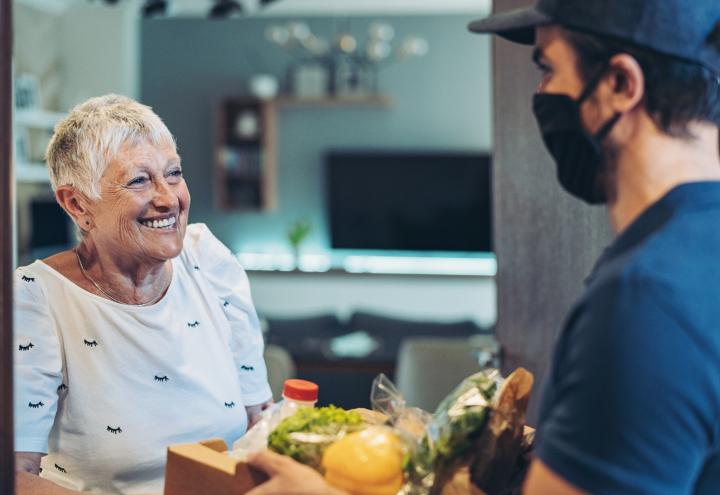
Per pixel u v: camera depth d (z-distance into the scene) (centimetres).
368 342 466
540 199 173
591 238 146
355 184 762
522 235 186
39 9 699
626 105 77
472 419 97
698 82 76
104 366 143
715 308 70
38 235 659
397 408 108
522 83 180
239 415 155
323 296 706
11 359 79
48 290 143
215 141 776
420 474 97
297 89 758
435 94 759
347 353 431
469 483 96
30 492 121
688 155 78
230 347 160
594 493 68
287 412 107
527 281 184
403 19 758
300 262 778
